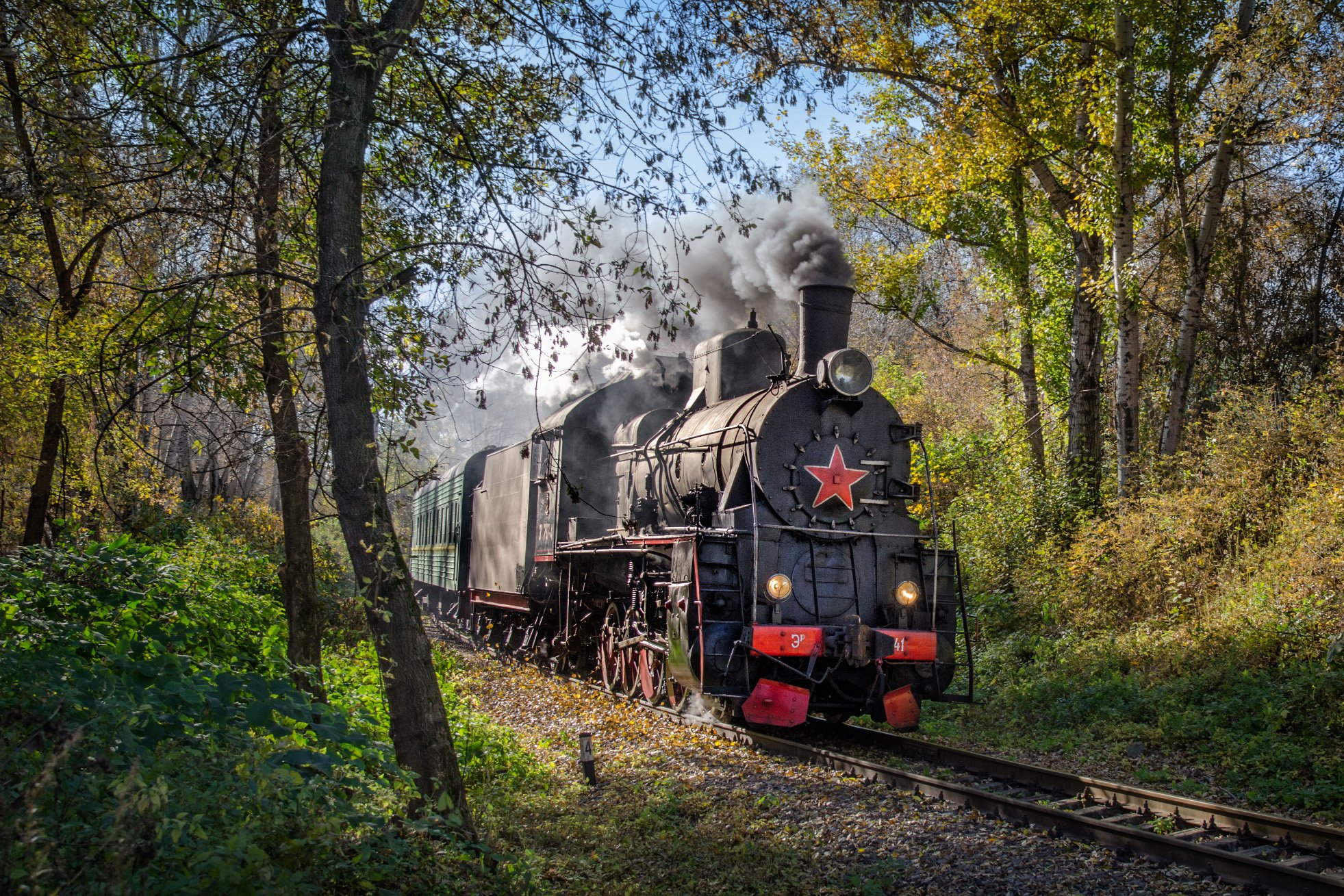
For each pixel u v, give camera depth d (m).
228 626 7.38
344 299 5.43
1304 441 12.46
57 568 6.10
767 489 9.33
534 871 5.08
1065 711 10.00
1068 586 13.82
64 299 9.27
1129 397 14.35
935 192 15.87
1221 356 18.02
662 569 10.31
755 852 5.66
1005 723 10.19
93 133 6.05
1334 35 13.33
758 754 8.34
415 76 6.89
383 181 6.82
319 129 6.23
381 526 5.39
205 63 6.18
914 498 10.05
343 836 4.45
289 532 7.16
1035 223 19.44
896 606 9.53
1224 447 13.14
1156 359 19.27
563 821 6.43
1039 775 7.30
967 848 5.68
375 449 5.45
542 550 13.91
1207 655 10.48
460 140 6.71
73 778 3.60
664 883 5.33
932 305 18.48
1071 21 14.74
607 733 9.37
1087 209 14.27
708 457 10.27
